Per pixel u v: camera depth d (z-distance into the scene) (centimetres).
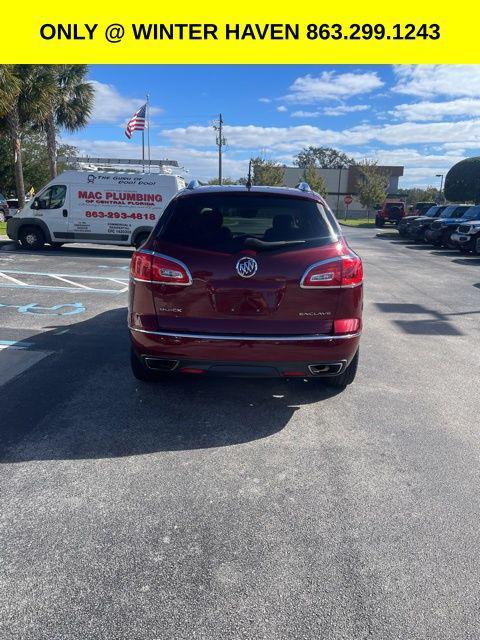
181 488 308
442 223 2212
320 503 297
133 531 268
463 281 1233
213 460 342
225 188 410
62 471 322
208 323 376
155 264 377
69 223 1488
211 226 386
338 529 274
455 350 620
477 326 751
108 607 221
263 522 279
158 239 387
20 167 2533
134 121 2855
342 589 234
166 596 227
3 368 499
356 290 383
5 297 844
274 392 463
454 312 850
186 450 354
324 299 376
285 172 7169
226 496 301
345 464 342
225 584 235
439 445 372
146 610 220
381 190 5772
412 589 234
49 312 743
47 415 399
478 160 4191
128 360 534
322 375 392
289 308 374
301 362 377
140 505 290
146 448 354
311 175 6266
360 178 6675
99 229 1482
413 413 428
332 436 382
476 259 1806
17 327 653
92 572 239
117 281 1038
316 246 381
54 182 1480
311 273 372
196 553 254
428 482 322
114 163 1619
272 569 245
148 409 417
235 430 386
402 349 618
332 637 209
